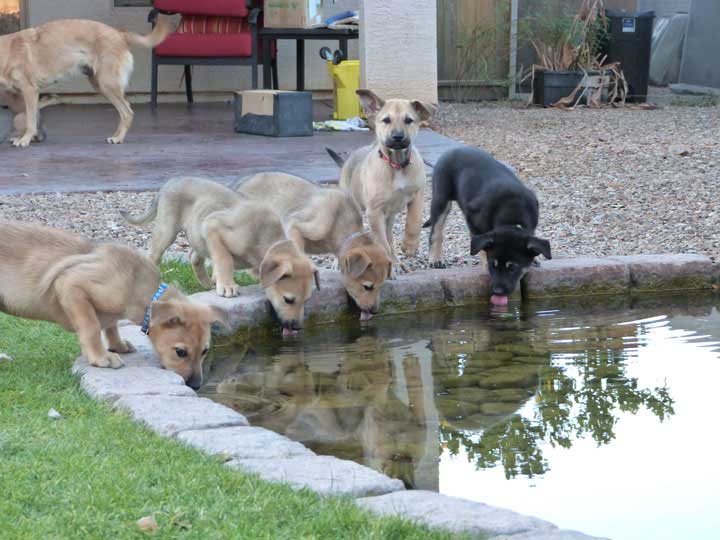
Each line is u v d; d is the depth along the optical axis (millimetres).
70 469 4340
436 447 5578
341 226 8141
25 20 19719
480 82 21750
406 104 8641
